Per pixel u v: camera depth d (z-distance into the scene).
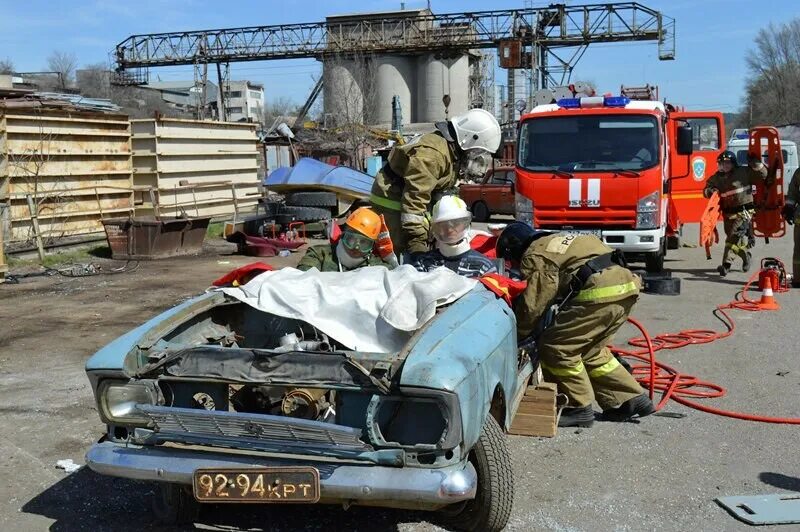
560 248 5.25
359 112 46.09
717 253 15.52
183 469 3.60
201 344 4.26
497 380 4.00
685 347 7.97
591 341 5.50
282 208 16.17
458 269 5.04
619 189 11.10
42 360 7.56
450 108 51.78
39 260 13.63
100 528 4.21
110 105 19.34
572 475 4.80
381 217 5.09
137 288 11.38
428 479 3.38
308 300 4.20
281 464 3.52
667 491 4.57
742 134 29.22
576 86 12.82
